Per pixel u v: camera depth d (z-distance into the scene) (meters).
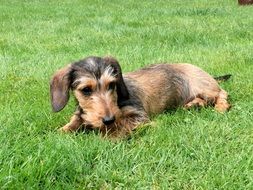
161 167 0.67
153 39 1.56
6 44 1.56
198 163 0.67
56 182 0.62
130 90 0.84
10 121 0.81
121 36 1.63
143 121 0.81
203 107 0.90
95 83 0.77
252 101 0.90
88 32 1.73
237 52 1.31
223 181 0.62
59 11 2.41
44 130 0.81
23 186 0.60
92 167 0.68
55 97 0.81
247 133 0.77
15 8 2.56
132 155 0.70
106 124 0.74
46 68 1.22
